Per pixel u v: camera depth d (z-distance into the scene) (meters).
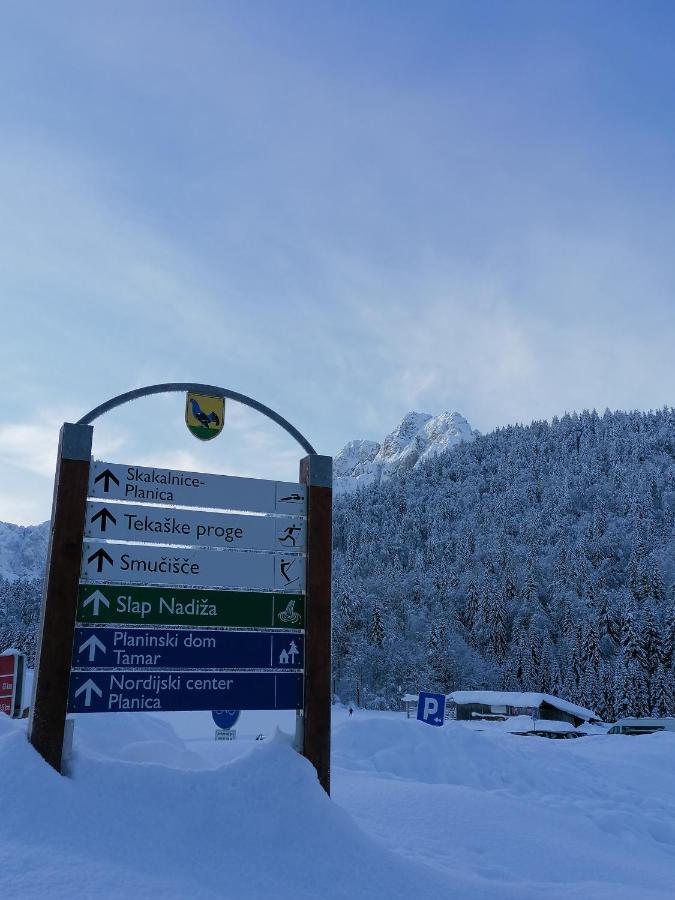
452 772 12.16
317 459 7.23
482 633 130.62
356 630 120.00
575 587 140.50
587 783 12.94
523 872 6.64
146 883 4.27
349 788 8.93
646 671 96.88
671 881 7.02
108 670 5.91
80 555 5.92
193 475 6.66
